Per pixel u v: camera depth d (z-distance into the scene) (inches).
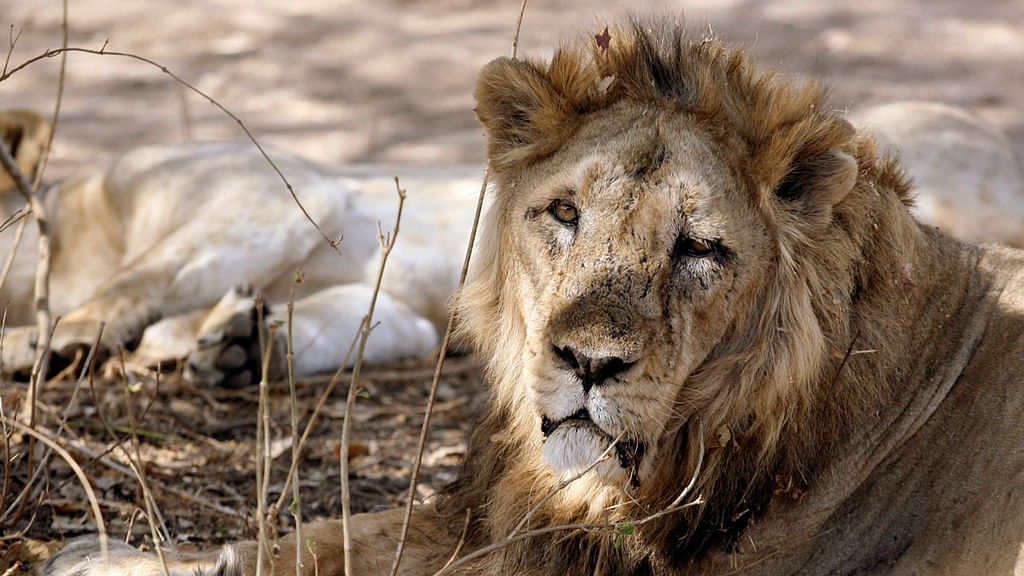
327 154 980.6
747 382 262.5
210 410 464.1
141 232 581.6
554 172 268.2
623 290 249.6
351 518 306.2
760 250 259.6
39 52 1190.3
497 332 288.7
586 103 278.1
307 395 500.4
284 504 377.1
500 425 293.1
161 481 384.5
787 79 282.4
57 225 592.1
